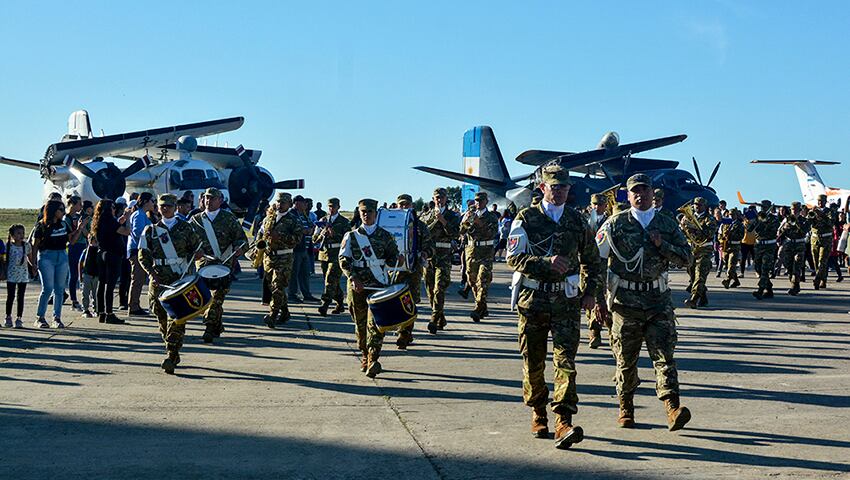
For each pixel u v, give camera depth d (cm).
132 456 529
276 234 1151
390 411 664
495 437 585
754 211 2412
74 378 784
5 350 940
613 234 588
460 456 536
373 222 830
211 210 982
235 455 534
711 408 681
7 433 580
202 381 780
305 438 577
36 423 610
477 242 1212
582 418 646
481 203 1203
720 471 505
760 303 1577
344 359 916
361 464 516
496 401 705
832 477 494
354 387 761
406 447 556
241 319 1273
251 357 921
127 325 1184
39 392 718
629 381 611
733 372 851
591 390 758
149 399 697
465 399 712
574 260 574
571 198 719
